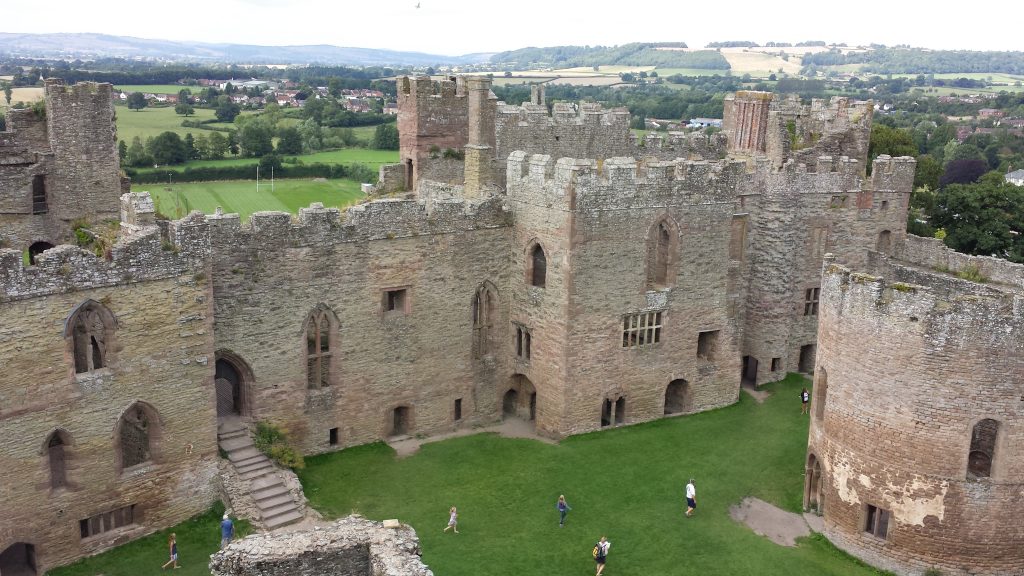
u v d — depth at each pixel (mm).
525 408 54906
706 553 40469
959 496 37844
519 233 51969
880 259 55500
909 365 37531
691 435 52969
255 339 44406
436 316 50656
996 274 50875
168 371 38281
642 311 52250
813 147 65250
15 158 49281
